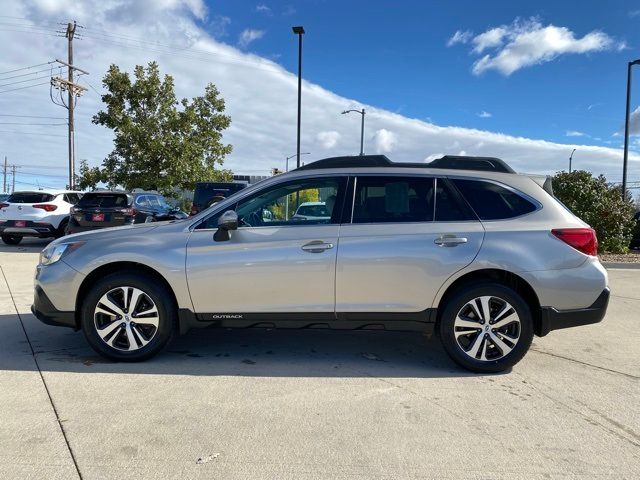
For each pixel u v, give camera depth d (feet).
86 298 15.43
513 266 14.79
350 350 17.49
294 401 13.03
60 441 10.80
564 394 13.71
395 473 9.76
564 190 49.49
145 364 15.66
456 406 12.85
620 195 50.65
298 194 16.03
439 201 15.49
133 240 15.53
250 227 15.58
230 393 13.50
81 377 14.47
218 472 9.72
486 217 15.31
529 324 14.92
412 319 15.23
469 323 15.03
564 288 14.84
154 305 15.37
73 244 15.81
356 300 15.17
